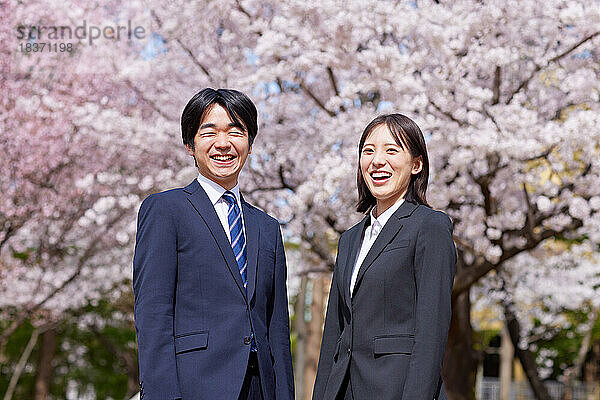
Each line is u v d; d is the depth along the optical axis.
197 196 3.31
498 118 6.60
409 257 3.13
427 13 6.72
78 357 22.84
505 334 19.83
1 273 11.72
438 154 7.12
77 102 9.40
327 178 6.75
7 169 10.11
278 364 3.33
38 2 8.95
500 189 7.99
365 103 7.86
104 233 10.93
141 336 3.05
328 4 6.72
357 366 3.12
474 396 9.88
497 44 7.27
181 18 7.84
